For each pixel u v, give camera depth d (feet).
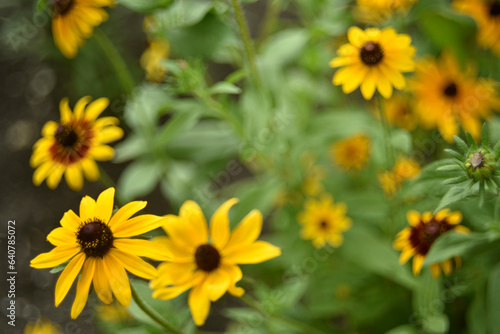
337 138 2.56
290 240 2.74
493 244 1.92
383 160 2.34
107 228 1.77
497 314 1.99
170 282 1.87
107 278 1.75
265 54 2.55
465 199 1.79
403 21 2.49
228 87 2.22
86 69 3.91
